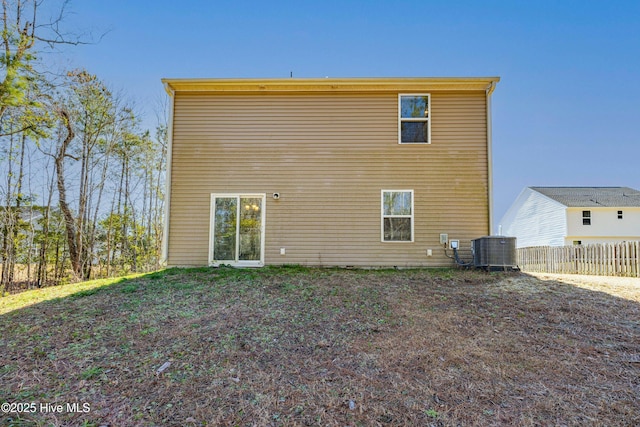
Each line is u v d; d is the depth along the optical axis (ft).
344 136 30.91
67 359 12.16
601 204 70.69
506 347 13.02
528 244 84.79
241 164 30.83
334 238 30.09
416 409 9.29
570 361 11.91
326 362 11.96
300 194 30.53
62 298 20.29
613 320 15.53
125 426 8.73
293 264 29.96
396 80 30.17
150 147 58.18
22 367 11.65
